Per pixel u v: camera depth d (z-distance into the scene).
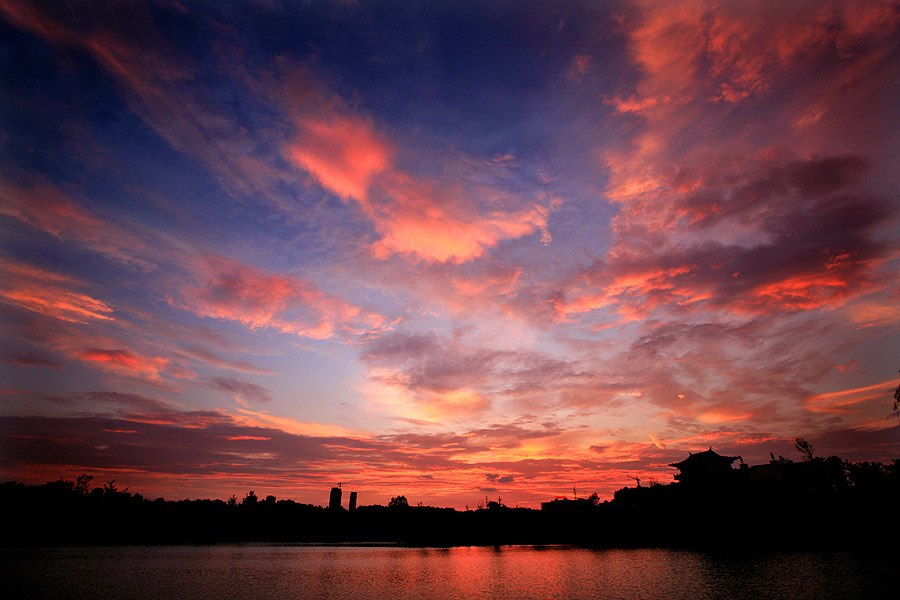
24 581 29.30
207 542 80.69
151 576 32.91
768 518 54.91
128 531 81.25
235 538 92.12
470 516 92.25
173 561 44.47
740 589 24.53
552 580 31.73
